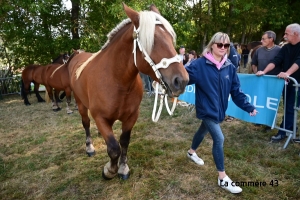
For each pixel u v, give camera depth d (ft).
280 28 50.21
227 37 6.47
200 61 6.82
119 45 6.04
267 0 46.73
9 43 29.66
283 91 10.47
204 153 9.85
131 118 7.48
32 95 29.84
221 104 6.99
